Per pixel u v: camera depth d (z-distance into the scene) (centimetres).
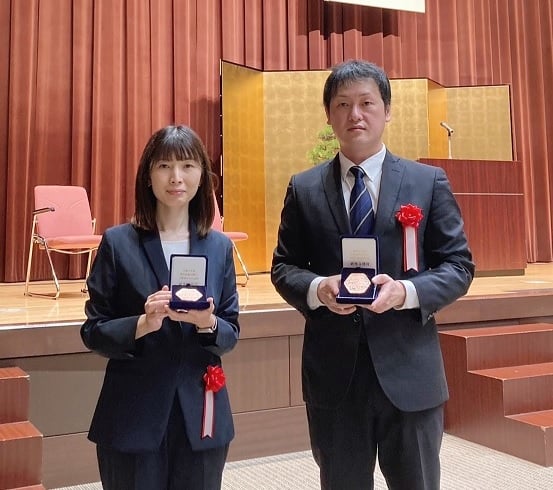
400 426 146
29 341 258
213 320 140
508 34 715
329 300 138
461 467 272
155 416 139
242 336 293
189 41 585
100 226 546
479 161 492
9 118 518
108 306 146
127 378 142
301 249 162
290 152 602
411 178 153
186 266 134
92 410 267
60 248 419
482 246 491
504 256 500
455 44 695
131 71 559
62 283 515
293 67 632
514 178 508
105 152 549
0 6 519
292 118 604
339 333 149
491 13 714
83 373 267
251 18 617
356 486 150
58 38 536
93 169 542
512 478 258
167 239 151
